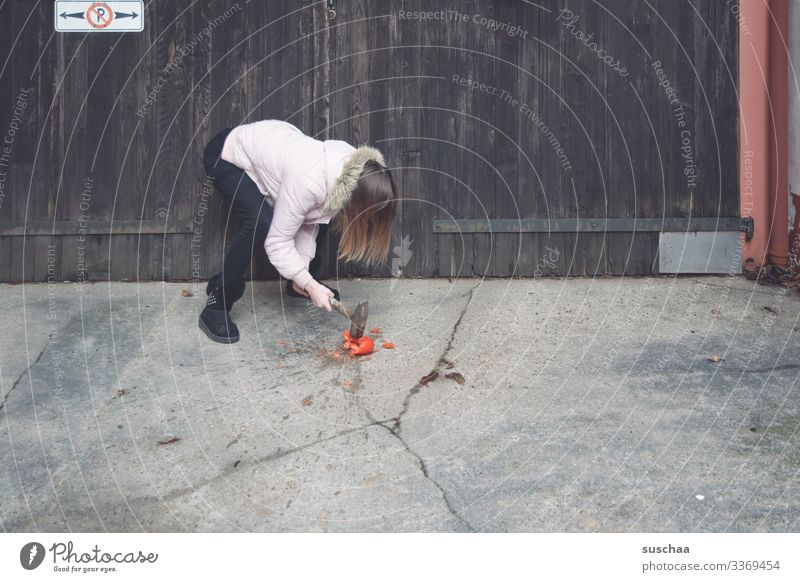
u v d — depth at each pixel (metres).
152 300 3.14
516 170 3.44
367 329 2.83
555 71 3.40
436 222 3.44
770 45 3.36
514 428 2.09
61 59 3.32
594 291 3.27
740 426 2.07
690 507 1.69
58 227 3.37
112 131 3.36
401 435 2.06
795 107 3.28
